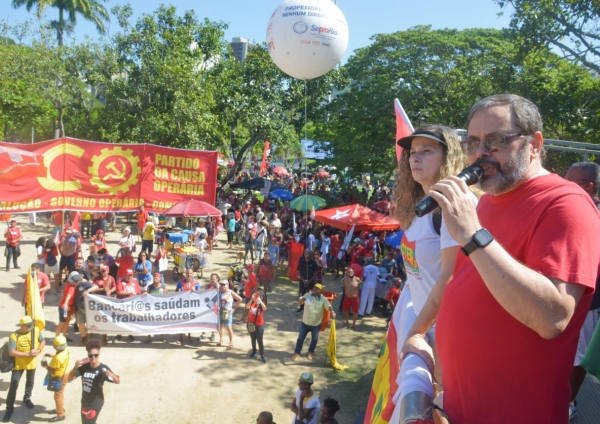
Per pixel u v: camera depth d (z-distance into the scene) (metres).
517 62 17.42
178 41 29.73
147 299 13.06
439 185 1.39
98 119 34.25
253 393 11.02
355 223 20.09
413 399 1.62
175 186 16.22
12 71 30.91
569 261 1.23
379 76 26.27
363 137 26.78
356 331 15.01
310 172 51.56
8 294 15.98
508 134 1.46
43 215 28.52
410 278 2.92
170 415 9.96
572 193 1.36
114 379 8.67
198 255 19.17
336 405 8.09
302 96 31.22
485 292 1.41
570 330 1.35
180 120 28.28
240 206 29.41
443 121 22.28
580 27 15.78
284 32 9.32
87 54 32.53
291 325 15.19
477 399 1.42
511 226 1.43
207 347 13.24
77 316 12.86
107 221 26.97
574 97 15.97
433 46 25.30
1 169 14.32
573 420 3.81
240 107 31.41
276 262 21.12
